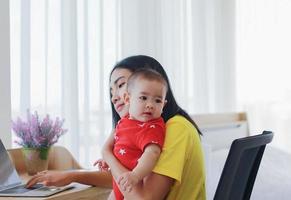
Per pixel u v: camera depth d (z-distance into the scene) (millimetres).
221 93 3588
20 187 1427
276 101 3740
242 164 1175
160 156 1177
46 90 2223
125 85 1431
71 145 2334
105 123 2543
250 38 3738
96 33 2514
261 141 1153
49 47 2258
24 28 2113
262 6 3748
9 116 1876
